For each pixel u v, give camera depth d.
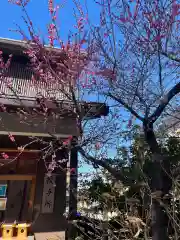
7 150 6.17
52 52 4.39
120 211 4.62
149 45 4.08
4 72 5.34
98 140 5.13
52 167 5.42
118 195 4.98
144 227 3.93
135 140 5.14
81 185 6.03
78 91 4.50
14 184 6.20
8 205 6.06
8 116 5.43
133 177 4.00
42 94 5.24
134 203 4.28
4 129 5.34
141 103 4.21
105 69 4.10
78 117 4.52
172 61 4.18
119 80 4.22
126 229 4.22
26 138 6.27
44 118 5.14
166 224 3.34
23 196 6.20
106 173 5.35
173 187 3.53
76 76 4.23
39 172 6.31
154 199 3.42
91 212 5.16
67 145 4.84
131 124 5.41
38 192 6.21
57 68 4.45
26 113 5.09
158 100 4.18
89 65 4.20
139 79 4.09
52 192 6.26
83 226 5.54
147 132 3.84
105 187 5.48
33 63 4.80
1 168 6.12
